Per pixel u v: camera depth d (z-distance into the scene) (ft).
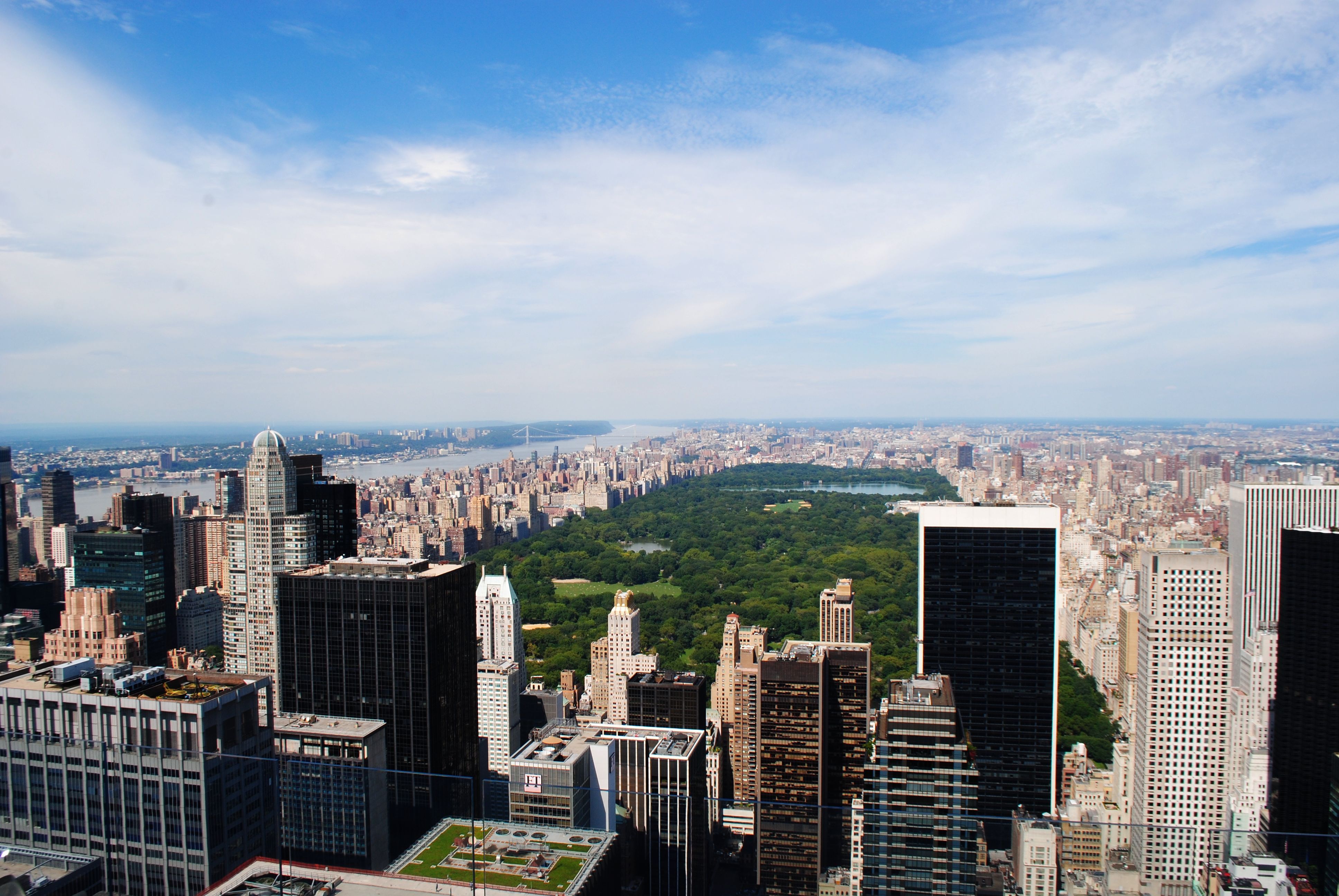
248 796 532.32
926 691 495.00
